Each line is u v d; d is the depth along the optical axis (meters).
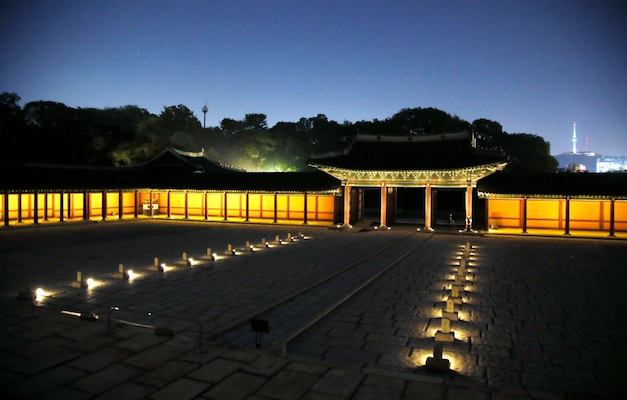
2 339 13.10
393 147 52.72
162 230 46.88
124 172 64.44
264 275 23.70
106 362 11.50
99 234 42.53
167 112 125.94
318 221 56.75
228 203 62.31
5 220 45.78
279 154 127.81
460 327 15.55
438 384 10.42
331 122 141.50
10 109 79.94
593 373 11.75
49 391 9.94
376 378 10.72
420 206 81.31
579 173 47.19
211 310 17.14
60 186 51.19
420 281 22.95
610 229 42.59
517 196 45.31
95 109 99.94
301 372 11.00
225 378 10.65
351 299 19.27
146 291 20.12
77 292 19.91
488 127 107.50
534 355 13.01
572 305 18.45
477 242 39.94
